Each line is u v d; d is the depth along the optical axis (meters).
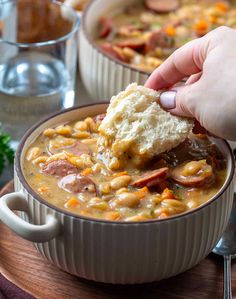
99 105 0.52
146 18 0.80
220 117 0.45
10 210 0.43
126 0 0.81
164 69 0.50
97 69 0.66
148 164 0.47
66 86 0.70
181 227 0.43
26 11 0.73
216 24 0.79
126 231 0.42
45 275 0.48
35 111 0.68
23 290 0.47
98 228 0.42
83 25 0.70
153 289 0.47
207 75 0.45
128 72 0.64
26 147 0.48
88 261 0.44
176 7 0.82
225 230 0.50
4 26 0.73
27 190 0.44
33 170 0.47
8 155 0.60
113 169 0.47
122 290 0.47
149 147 0.46
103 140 0.48
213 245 0.46
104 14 0.79
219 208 0.44
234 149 0.56
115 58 0.67
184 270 0.46
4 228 0.52
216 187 0.46
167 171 0.46
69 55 0.70
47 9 0.73
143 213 0.44
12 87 0.69
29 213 0.44
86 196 0.45
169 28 0.76
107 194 0.45
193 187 0.46
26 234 0.42
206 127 0.46
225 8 0.82
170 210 0.44
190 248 0.44
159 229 0.42
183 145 0.49
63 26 0.73
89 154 0.49
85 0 0.80
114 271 0.44
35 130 0.49
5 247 0.50
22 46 0.68
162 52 0.72
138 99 0.48
